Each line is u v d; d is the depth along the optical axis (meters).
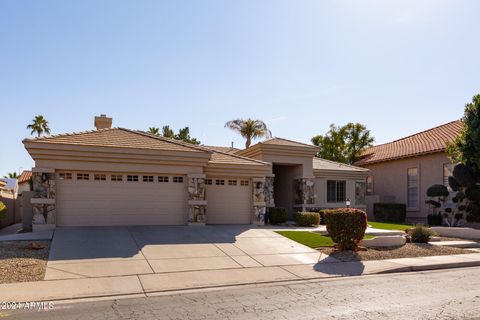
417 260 13.02
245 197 20.47
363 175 27.56
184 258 12.32
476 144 21.59
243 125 34.28
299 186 24.94
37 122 54.50
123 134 19.30
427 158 27.48
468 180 21.88
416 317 6.93
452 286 9.56
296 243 15.11
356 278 10.62
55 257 11.78
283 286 9.64
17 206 29.44
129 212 17.64
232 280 10.17
